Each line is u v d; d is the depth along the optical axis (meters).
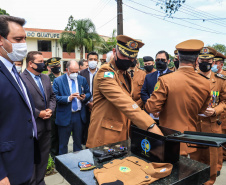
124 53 1.63
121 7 10.98
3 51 1.47
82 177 1.13
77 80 3.53
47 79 2.85
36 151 1.77
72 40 19.83
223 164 3.57
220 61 3.60
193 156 2.39
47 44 26.41
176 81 1.67
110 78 1.60
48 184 2.76
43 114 2.48
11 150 1.38
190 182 1.15
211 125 2.57
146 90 3.43
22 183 1.45
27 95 1.75
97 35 20.11
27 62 2.62
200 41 1.71
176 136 1.23
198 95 1.67
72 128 3.44
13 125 1.40
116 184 1.00
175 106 1.68
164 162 1.23
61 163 1.32
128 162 1.28
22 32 1.47
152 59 4.44
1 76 1.37
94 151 1.45
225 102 2.71
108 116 1.77
